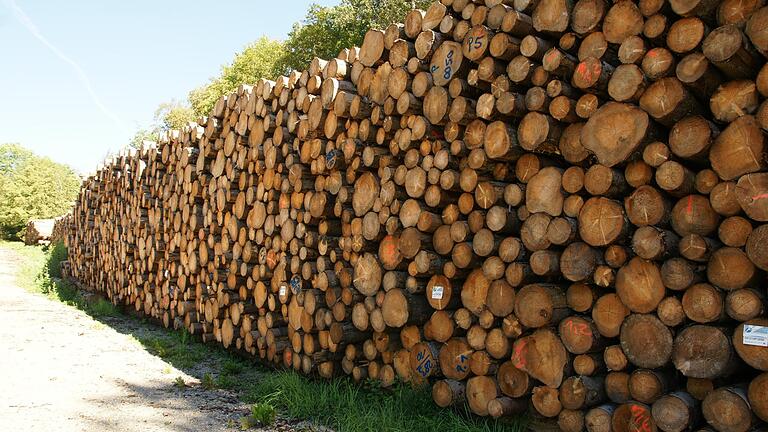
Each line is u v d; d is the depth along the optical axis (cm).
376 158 436
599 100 300
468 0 376
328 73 489
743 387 252
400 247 405
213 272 650
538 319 318
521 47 332
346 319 454
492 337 351
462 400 371
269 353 544
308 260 500
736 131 247
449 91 377
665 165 268
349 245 460
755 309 238
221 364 589
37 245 2748
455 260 371
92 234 1136
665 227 277
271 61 2642
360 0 1855
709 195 260
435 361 387
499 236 353
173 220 752
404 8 1711
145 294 847
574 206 308
